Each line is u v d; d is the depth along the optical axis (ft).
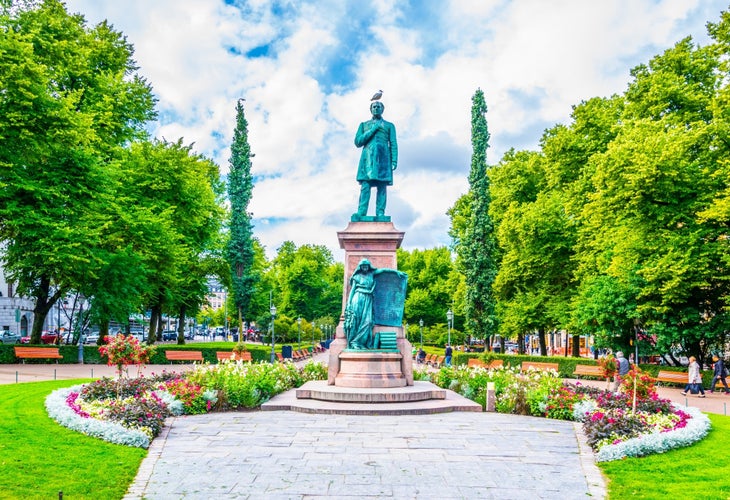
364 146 60.70
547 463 30.63
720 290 85.15
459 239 165.78
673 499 24.30
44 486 24.16
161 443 34.19
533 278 127.75
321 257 331.57
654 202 80.59
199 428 38.93
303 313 293.43
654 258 82.43
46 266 90.89
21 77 69.31
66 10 98.07
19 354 94.43
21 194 83.87
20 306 185.06
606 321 94.94
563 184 115.65
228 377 48.75
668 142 75.00
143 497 24.02
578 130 109.50
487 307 132.67
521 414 47.11
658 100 86.12
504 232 124.47
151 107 114.93
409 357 56.24
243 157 162.09
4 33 71.46
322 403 47.93
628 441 32.48
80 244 85.40
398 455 31.68
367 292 55.36
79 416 36.52
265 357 124.77
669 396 74.18
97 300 98.78
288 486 25.70
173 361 111.34
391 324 56.75
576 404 44.75
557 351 235.40
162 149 115.55
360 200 60.18
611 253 94.94
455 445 34.47
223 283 155.43
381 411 45.27
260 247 254.06
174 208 110.01
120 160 104.27
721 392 79.66
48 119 74.38
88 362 102.47
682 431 35.99
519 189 135.13
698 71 88.84
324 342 261.24
